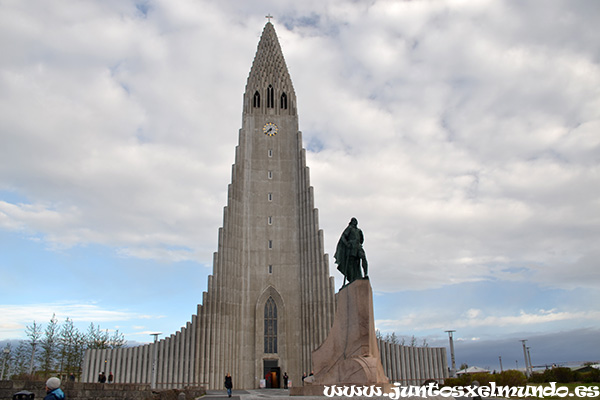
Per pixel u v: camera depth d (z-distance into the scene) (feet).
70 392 94.12
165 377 186.09
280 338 200.64
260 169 225.15
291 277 209.87
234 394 136.36
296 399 65.31
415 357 203.41
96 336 249.14
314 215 214.28
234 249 207.51
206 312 192.65
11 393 92.32
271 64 247.29
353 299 72.49
